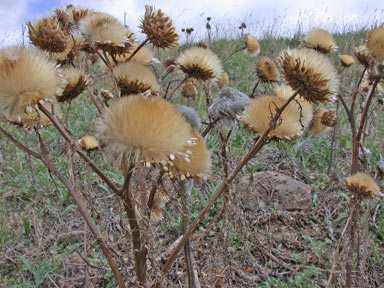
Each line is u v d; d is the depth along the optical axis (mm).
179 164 264
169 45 374
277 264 635
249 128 312
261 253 640
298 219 757
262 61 577
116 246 568
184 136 243
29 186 829
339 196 810
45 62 253
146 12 366
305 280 591
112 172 852
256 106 309
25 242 708
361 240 642
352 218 448
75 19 381
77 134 1065
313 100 276
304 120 350
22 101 236
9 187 867
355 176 433
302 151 1055
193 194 794
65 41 346
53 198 807
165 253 590
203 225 710
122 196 288
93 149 512
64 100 336
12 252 681
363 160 534
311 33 575
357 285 551
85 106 1284
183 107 392
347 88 1232
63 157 957
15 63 235
